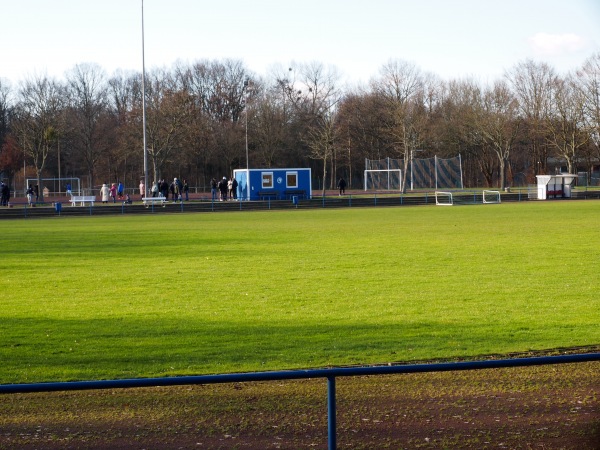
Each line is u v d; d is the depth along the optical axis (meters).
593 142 98.62
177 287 21.23
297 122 109.69
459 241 33.56
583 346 13.80
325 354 13.43
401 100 100.00
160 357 13.33
